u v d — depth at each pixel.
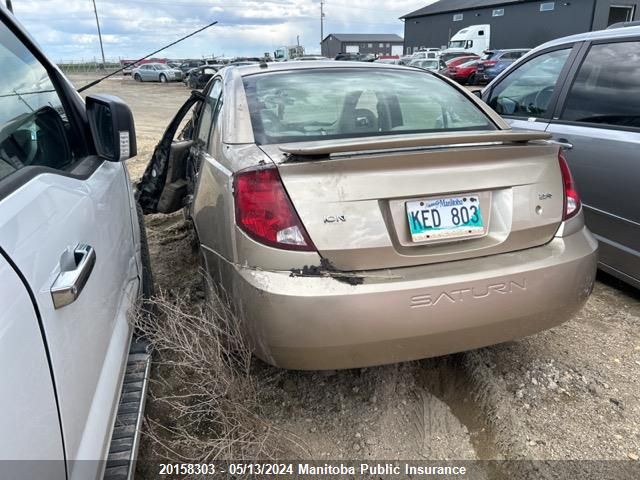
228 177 2.08
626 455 2.04
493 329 1.99
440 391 2.41
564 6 35.81
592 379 2.47
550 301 2.04
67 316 1.29
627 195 3.03
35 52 2.05
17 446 0.95
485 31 37.16
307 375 2.51
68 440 1.19
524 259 2.02
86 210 1.65
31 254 1.15
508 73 4.35
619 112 3.18
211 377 2.05
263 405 2.32
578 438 2.12
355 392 2.40
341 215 1.81
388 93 2.66
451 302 1.87
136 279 2.40
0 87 1.64
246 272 1.87
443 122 2.54
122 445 1.64
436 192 1.90
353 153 1.88
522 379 2.46
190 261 3.89
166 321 2.27
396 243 1.88
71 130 2.17
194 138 3.60
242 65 3.07
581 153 3.35
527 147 2.05
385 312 1.80
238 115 2.40
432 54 30.47
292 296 1.76
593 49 3.51
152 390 2.44
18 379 0.99
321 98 2.56
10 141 1.56
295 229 1.79
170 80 32.97
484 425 2.21
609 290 3.40
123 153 2.00
